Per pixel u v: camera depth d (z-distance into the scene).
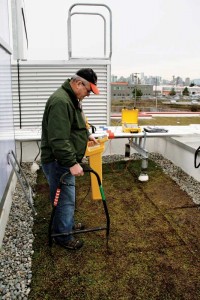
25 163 4.80
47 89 4.82
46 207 3.17
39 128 4.67
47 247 2.40
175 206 3.23
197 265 2.19
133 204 3.28
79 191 3.67
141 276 2.05
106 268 2.14
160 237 2.58
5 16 3.35
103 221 2.87
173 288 1.94
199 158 3.89
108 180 4.05
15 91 4.75
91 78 1.95
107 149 5.29
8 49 3.18
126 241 2.51
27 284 1.95
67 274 2.07
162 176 4.21
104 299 1.83
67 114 1.88
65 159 1.90
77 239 2.48
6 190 2.85
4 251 2.32
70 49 4.77
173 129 4.27
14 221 2.82
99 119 5.08
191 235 2.62
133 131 3.87
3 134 2.82
